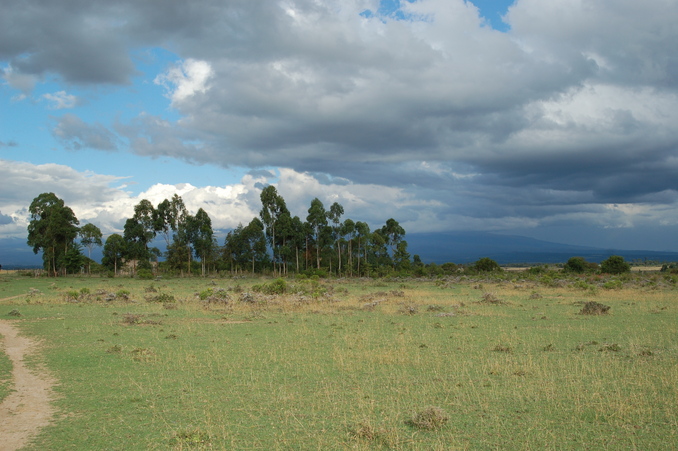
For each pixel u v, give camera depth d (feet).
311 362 53.62
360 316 100.32
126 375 48.06
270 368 50.83
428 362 53.11
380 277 307.58
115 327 82.12
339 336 72.59
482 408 36.52
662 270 374.84
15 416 35.91
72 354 58.23
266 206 347.97
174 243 325.01
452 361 53.57
